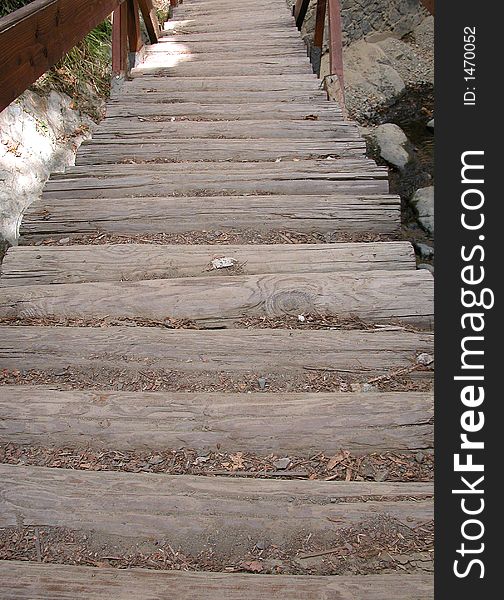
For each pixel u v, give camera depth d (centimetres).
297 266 267
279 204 312
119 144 396
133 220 307
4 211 470
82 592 146
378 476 182
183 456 189
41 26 239
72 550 161
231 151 382
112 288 254
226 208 311
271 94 472
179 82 496
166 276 268
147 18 585
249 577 149
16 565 153
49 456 189
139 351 227
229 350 225
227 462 187
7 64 205
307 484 173
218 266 268
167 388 215
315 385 214
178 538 162
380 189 332
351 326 239
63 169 538
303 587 146
